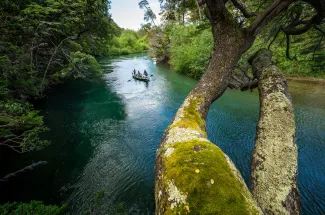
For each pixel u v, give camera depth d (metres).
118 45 47.44
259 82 2.18
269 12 2.27
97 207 4.97
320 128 8.86
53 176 5.93
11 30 5.66
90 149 7.42
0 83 4.76
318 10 2.71
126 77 19.77
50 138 7.83
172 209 0.82
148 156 7.10
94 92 14.62
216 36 2.39
